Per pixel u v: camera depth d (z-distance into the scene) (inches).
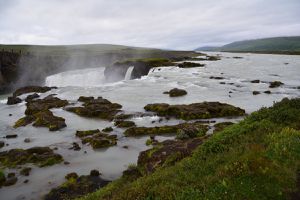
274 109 630.5
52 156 914.1
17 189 733.3
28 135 1183.6
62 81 3676.2
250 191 329.7
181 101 1609.3
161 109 1366.9
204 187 348.8
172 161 562.3
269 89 1781.5
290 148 421.1
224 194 328.2
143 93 1891.0
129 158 896.9
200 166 426.6
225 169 380.5
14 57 3255.4
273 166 371.6
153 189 378.6
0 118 1502.2
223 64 3366.1
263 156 394.0
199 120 1242.0
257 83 1996.8
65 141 1091.3
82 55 5177.2
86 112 1450.5
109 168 829.2
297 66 2972.4
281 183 343.3
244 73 2507.4
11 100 1870.1
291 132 482.9
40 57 3949.3
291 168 372.8
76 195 657.6
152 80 2401.6
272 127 533.0
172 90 1813.5
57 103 1670.8
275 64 3238.2
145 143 1016.9
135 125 1232.8
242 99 1576.0
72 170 832.3
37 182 767.1
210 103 1412.4
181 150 608.4
